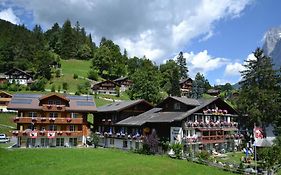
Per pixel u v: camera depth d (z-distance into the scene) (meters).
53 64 190.12
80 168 43.88
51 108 73.19
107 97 136.88
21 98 74.06
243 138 79.31
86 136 75.94
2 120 98.00
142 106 79.19
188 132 66.50
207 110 70.00
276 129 82.56
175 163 48.94
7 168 44.16
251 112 80.44
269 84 86.75
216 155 65.25
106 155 54.88
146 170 43.75
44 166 45.38
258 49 89.62
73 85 155.75
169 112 71.25
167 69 183.50
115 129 76.06
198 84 171.25
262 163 47.78
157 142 61.84
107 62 193.12
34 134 69.94
